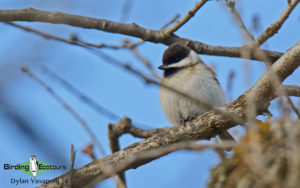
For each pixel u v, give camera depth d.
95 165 10.26
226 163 6.51
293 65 9.05
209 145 6.24
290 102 6.54
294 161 5.63
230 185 6.18
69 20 9.92
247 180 5.99
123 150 10.54
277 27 10.59
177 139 10.57
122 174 11.02
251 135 6.43
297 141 6.05
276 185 5.71
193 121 10.48
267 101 9.33
